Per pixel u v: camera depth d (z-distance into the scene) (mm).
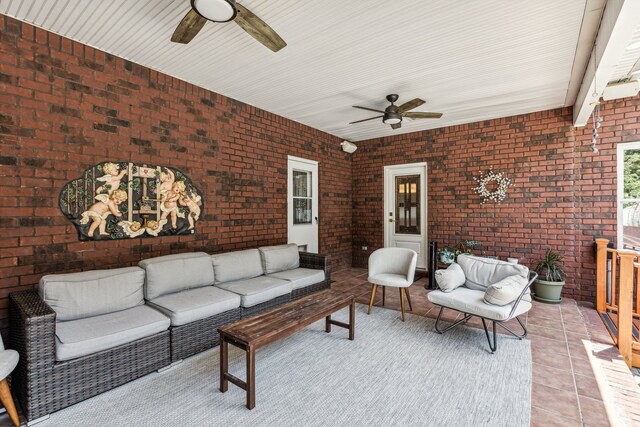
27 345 1781
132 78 3039
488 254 4891
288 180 5047
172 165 3373
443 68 3203
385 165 6039
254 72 3311
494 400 2018
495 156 4855
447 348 2764
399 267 3803
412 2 2186
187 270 3025
